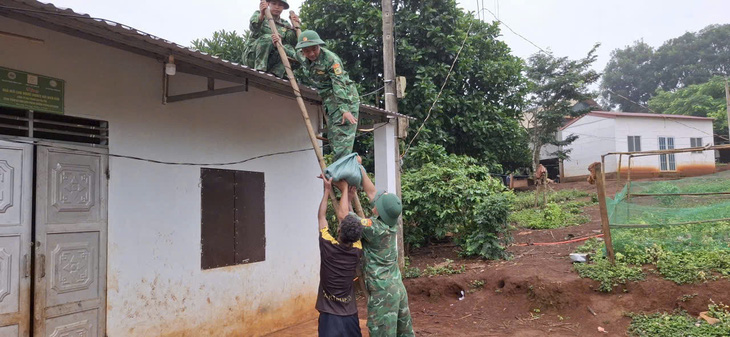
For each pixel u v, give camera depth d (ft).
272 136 21.98
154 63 16.76
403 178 32.50
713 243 23.12
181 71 15.88
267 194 21.49
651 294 20.33
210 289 18.48
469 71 42.68
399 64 41.24
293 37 21.98
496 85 44.98
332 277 13.39
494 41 47.47
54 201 13.80
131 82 16.01
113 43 13.71
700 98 104.06
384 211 14.14
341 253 13.43
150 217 16.46
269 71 22.75
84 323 14.43
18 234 12.99
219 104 19.33
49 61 13.73
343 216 14.10
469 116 41.81
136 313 15.85
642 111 145.69
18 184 13.05
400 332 14.61
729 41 138.62
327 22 40.86
